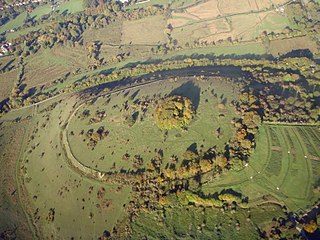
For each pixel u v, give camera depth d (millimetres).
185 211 152375
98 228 159000
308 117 174125
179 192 153625
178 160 165375
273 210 145000
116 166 173000
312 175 152750
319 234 135500
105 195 166125
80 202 169375
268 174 155500
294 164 157500
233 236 141250
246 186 153000
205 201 150500
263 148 164625
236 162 157500
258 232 140000
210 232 144500
